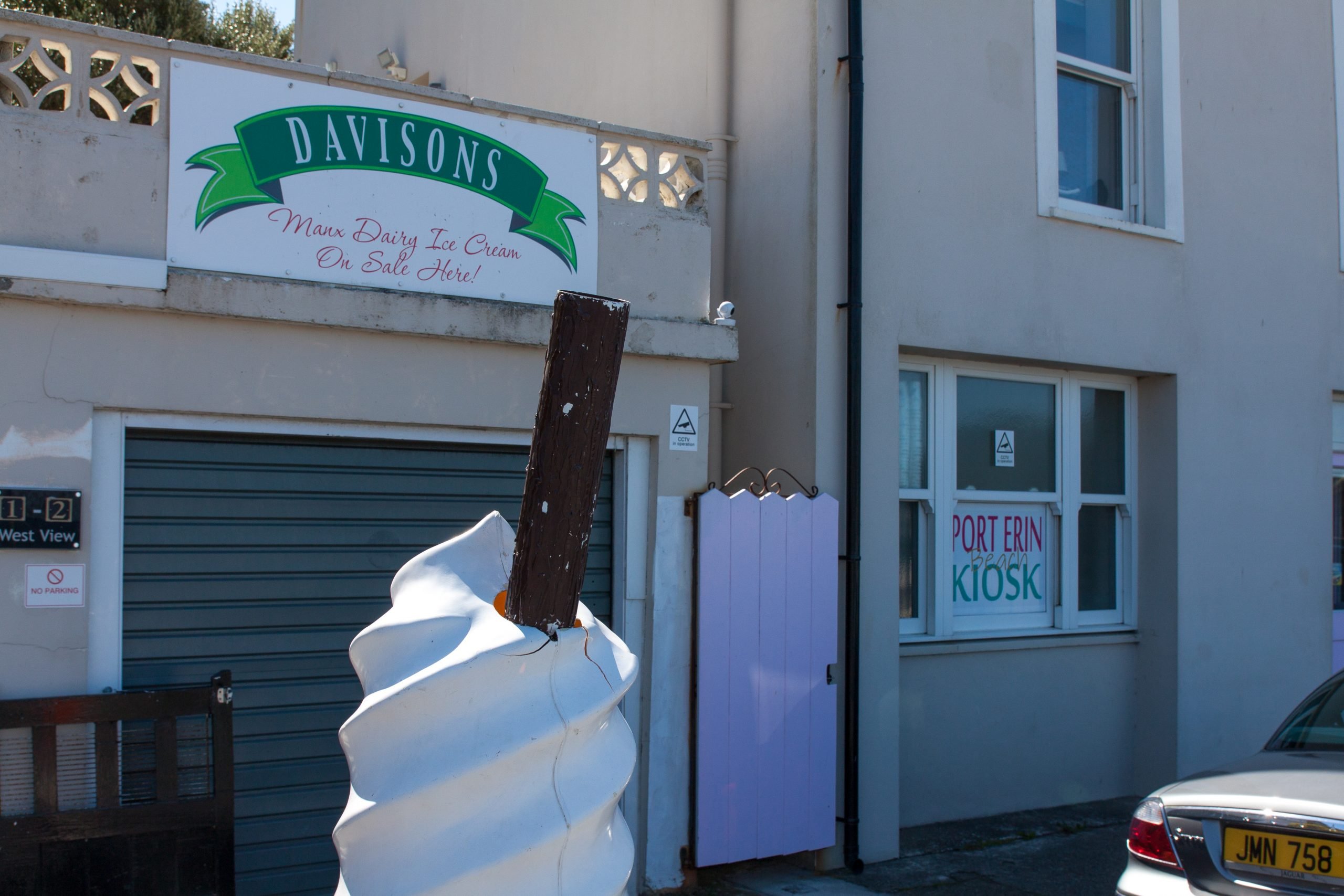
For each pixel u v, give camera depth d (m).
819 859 6.37
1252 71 8.82
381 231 5.21
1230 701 8.30
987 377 7.71
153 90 4.85
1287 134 9.00
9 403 4.50
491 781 2.21
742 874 6.29
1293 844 3.85
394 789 2.19
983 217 7.25
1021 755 7.60
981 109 7.30
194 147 4.86
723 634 5.98
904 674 7.11
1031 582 7.92
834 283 6.62
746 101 7.25
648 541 5.94
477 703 2.27
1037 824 7.30
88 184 4.69
